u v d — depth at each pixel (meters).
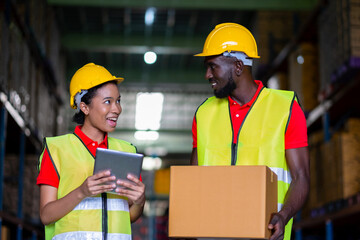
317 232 13.02
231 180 3.31
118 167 3.54
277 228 3.32
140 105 23.28
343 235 12.42
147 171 28.22
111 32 18.14
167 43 18.03
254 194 3.26
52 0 14.68
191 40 18.14
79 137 3.89
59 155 3.82
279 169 3.75
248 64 3.94
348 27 8.78
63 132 18.47
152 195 27.97
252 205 3.25
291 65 12.24
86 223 3.71
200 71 20.81
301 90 11.54
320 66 10.47
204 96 23.47
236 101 4.00
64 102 18.39
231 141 3.86
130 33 18.25
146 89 22.98
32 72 11.81
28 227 11.94
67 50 19.33
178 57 20.06
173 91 23.23
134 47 18.17
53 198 3.78
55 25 15.98
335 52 9.38
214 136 3.92
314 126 12.09
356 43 8.70
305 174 3.75
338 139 9.53
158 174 27.23
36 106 12.48
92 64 4.01
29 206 12.31
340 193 9.41
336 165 9.60
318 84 11.50
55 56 16.03
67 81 20.36
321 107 10.77
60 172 3.80
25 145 12.59
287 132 3.81
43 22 13.70
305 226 11.54
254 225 3.22
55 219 3.69
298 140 3.80
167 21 17.58
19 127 10.92
